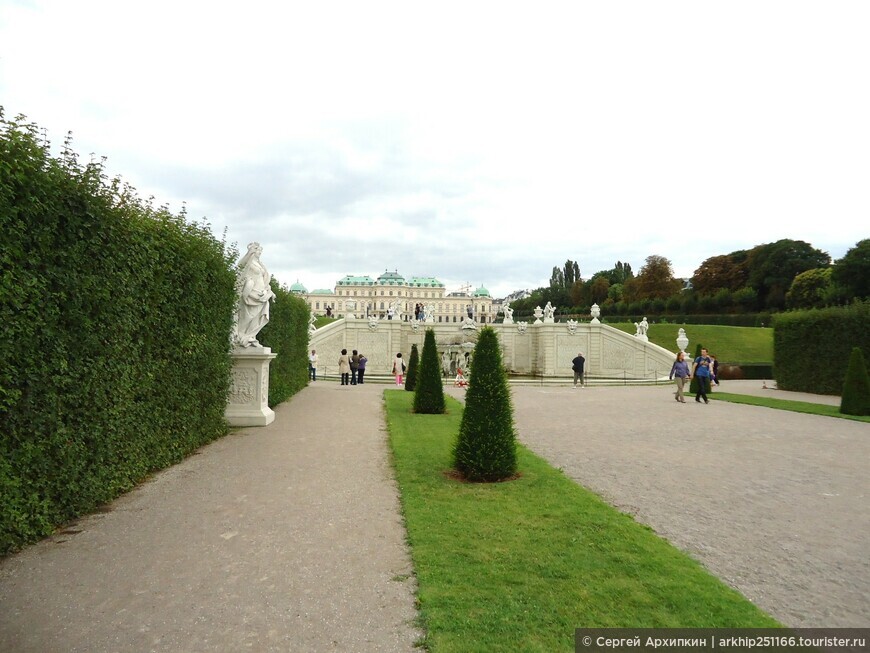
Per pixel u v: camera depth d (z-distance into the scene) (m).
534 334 48.47
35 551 6.37
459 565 5.93
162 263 9.88
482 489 9.04
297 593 5.34
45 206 6.43
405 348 47.31
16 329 6.04
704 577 5.75
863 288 63.12
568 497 8.56
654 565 6.00
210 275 12.74
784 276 81.38
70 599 5.20
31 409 6.43
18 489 6.39
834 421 18.50
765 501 8.94
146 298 9.40
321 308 144.38
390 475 10.04
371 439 13.61
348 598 5.25
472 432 9.79
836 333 28.27
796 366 30.77
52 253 6.68
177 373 10.86
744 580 5.96
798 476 10.63
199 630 4.65
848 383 20.45
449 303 144.00
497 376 9.95
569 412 20.33
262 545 6.59
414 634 4.62
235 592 5.36
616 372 45.97
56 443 6.89
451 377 44.31
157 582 5.57
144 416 9.43
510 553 6.29
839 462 11.95
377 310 144.12
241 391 15.45
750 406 22.94
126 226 8.47
